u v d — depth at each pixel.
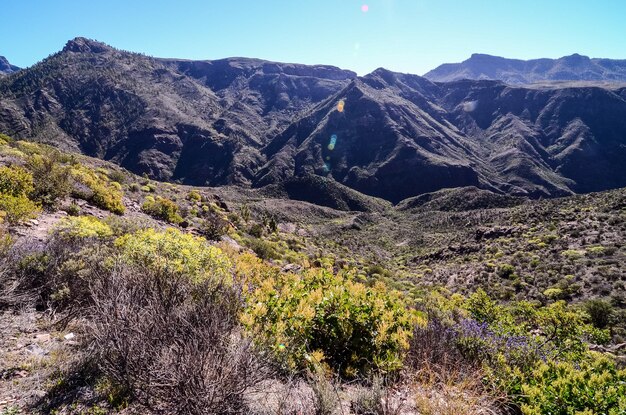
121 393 2.73
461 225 77.88
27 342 3.55
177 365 2.48
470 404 2.96
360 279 24.42
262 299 4.23
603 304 16.23
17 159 13.69
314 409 2.71
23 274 4.56
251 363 2.78
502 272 28.28
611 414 3.13
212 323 2.95
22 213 8.07
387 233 89.56
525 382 3.77
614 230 31.38
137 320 2.91
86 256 5.02
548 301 21.02
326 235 81.31
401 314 4.71
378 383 3.15
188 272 4.65
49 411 2.58
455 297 9.72
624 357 6.74
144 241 5.28
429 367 3.54
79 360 3.18
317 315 4.07
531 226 44.38
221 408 2.46
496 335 5.18
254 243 19.45
